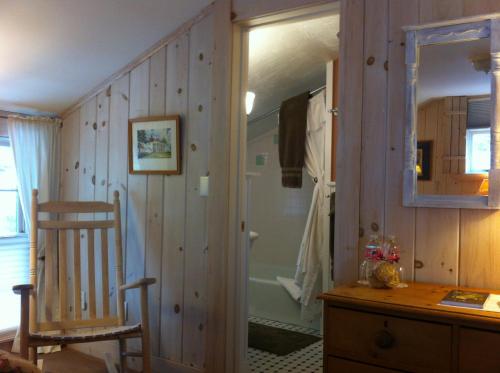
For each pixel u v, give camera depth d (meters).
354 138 1.98
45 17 2.30
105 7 2.31
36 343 2.05
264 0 2.27
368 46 1.95
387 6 1.91
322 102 3.51
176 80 2.62
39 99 3.03
